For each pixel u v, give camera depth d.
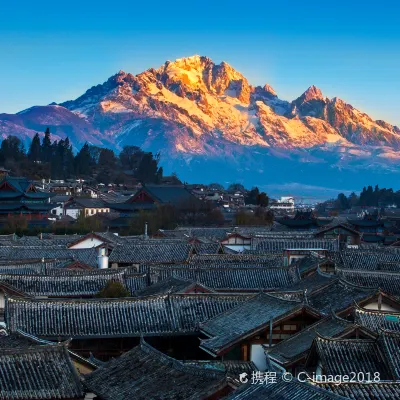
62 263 107.12
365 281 79.88
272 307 62.75
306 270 94.12
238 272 92.44
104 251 117.56
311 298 68.56
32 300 68.62
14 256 117.31
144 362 49.22
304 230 181.00
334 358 45.97
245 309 65.31
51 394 46.28
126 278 90.31
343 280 69.38
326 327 54.81
